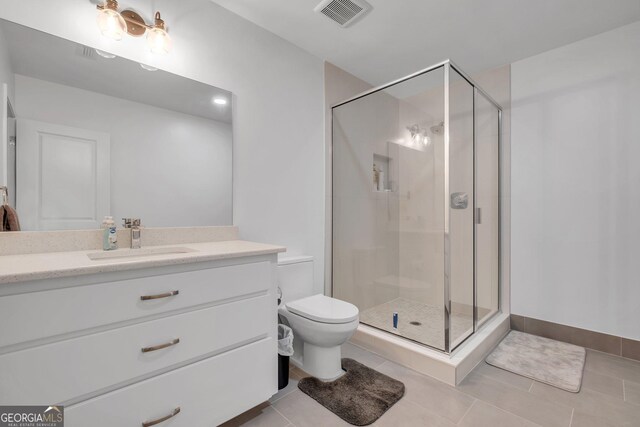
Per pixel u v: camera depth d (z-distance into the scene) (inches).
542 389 65.9
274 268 58.3
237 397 51.8
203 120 70.8
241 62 77.5
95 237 56.2
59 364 35.2
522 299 99.7
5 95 48.7
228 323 50.6
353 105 102.6
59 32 53.2
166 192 65.2
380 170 103.0
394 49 93.2
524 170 99.0
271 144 84.2
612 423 55.0
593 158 86.6
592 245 87.0
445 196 79.5
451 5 73.1
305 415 57.2
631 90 80.7
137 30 60.6
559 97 92.1
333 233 102.3
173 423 44.3
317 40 88.3
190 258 45.3
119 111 59.6
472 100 89.6
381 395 62.9
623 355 81.7
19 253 48.9
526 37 86.7
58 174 53.2
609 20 79.1
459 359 70.1
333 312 67.5
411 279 96.1
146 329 41.7
